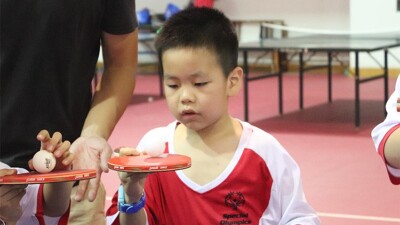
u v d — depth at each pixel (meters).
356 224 4.52
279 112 8.63
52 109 2.11
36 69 2.07
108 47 2.31
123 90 2.28
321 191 5.27
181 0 13.97
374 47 7.27
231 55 1.97
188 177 2.00
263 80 12.18
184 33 1.91
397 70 11.75
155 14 13.52
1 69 2.06
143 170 1.64
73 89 2.15
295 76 12.64
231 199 1.98
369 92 10.28
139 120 8.55
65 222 2.05
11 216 1.79
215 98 1.93
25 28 2.04
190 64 1.89
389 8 11.45
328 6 12.69
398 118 1.91
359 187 5.34
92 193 1.87
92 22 2.15
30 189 1.95
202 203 1.98
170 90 1.94
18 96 2.08
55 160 1.73
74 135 2.19
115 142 7.27
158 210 2.01
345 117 8.29
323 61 12.95
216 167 2.00
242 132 2.04
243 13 13.42
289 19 13.05
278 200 2.00
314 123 7.97
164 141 1.96
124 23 2.26
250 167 1.99
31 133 2.11
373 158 6.21
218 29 1.95
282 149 2.03
